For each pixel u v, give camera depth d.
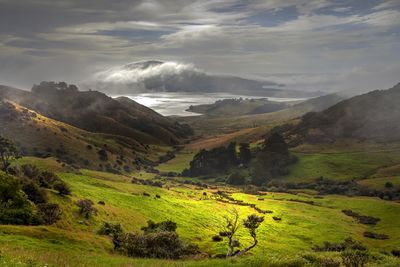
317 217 177.62
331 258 35.84
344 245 117.00
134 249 58.84
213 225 139.25
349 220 176.12
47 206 87.94
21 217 73.50
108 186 165.00
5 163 126.62
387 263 36.59
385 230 160.75
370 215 186.38
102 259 39.62
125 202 136.88
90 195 128.25
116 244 63.56
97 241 64.12
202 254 67.50
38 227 61.59
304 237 140.50
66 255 39.25
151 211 135.75
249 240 120.88
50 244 53.75
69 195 112.25
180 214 143.50
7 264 23.56
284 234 142.25
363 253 39.53
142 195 162.50
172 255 58.03
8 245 43.62
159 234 60.44
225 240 113.62
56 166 193.12
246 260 34.44
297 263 33.59
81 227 90.94
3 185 73.00
